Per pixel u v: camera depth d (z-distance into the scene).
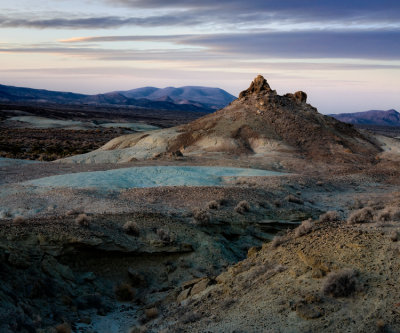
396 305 9.71
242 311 11.82
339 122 79.69
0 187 31.89
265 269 14.01
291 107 78.62
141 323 14.19
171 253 20.38
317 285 11.42
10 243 16.00
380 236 12.82
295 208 29.42
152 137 71.06
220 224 24.56
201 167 44.78
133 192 30.92
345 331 9.55
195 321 12.45
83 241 18.05
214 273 19.56
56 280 15.75
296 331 10.05
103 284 17.64
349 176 47.34
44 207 25.98
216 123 72.94
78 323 14.16
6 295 12.99
